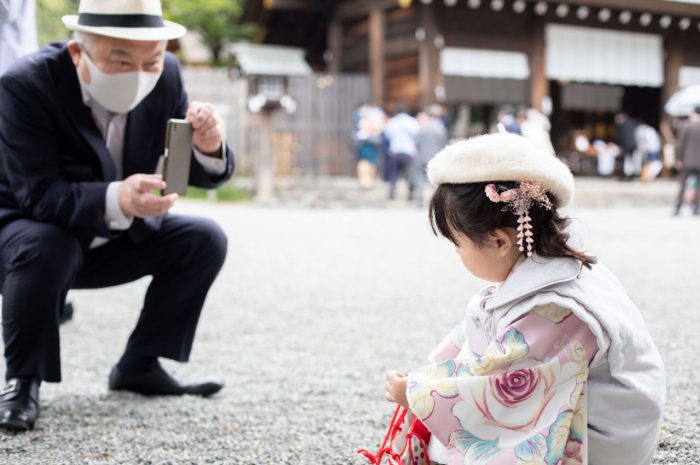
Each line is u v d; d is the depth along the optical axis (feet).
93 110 7.82
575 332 4.75
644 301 14.76
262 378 9.52
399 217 31.63
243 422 7.76
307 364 10.23
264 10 54.19
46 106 7.46
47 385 8.99
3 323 7.36
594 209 36.70
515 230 4.89
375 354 10.78
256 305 14.39
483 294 5.41
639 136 55.83
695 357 10.42
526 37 50.90
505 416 4.72
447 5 47.34
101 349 10.91
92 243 8.10
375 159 43.80
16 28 10.09
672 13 53.21
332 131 48.44
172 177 7.48
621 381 4.76
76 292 15.47
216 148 7.92
